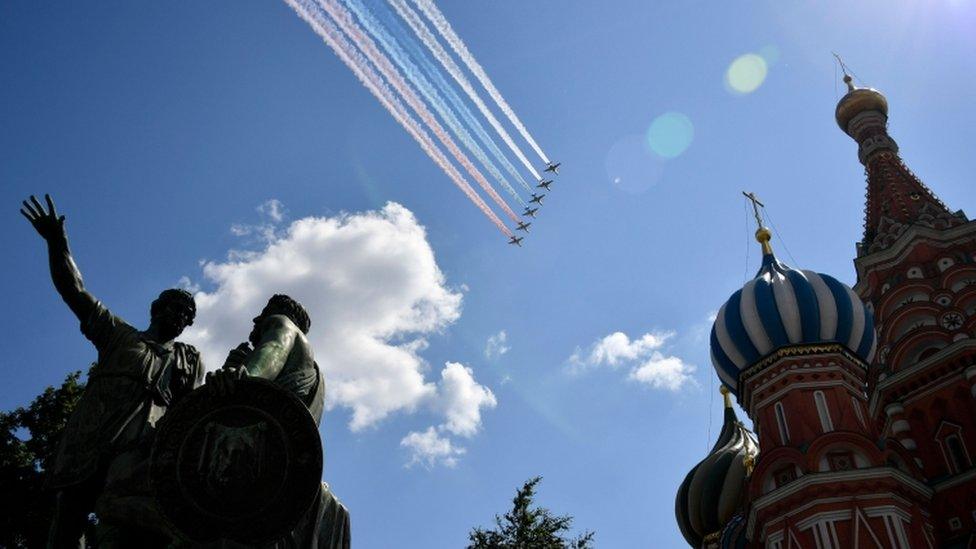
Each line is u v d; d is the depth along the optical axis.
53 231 9.93
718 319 47.81
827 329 44.84
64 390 28.81
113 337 9.97
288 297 11.18
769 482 41.72
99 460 9.35
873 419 50.53
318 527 9.94
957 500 44.19
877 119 64.25
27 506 25.64
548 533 46.78
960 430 46.78
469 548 46.47
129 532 9.06
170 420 8.94
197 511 8.83
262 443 9.12
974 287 50.94
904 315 51.97
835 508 38.78
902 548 37.72
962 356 48.00
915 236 54.81
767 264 48.94
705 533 53.41
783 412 43.38
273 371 9.77
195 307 10.71
